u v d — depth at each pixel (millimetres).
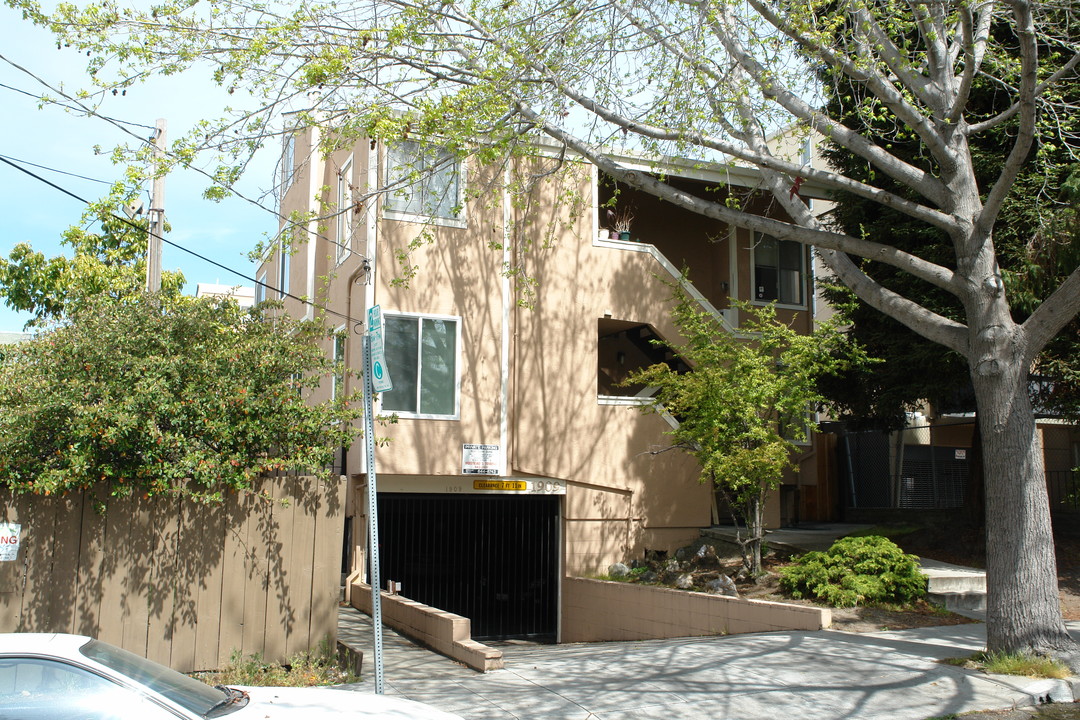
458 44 11180
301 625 9328
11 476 8352
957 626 11578
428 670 9812
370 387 7109
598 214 18297
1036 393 15500
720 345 14609
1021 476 9492
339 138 13148
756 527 14344
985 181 14289
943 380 14656
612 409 16812
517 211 15750
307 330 10367
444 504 15992
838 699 8320
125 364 8680
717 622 12789
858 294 10797
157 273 12227
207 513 9055
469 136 10867
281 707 5230
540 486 16125
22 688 4660
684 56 10734
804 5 9922
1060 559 15203
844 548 12938
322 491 9570
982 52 10633
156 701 4781
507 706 8078
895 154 15133
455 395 15359
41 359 8820
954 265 14320
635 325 17828
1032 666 8984
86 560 8555
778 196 11258
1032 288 13664
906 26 10695
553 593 16359
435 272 15445
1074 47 10000
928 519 18484
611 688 8766
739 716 7824
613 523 16625
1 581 8250
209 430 8867
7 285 15977
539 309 16297
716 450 14133
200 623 8922
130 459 8664
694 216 20391
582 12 10727
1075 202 13305
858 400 16484
